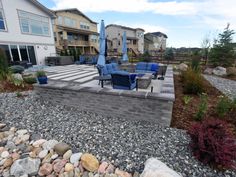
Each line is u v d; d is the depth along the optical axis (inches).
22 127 144.9
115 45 1360.7
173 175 79.0
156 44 1844.2
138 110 145.6
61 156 108.4
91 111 170.7
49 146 115.3
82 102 172.2
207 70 475.8
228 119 145.4
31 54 556.7
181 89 250.7
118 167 95.4
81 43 1070.4
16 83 261.1
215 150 88.5
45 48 611.5
